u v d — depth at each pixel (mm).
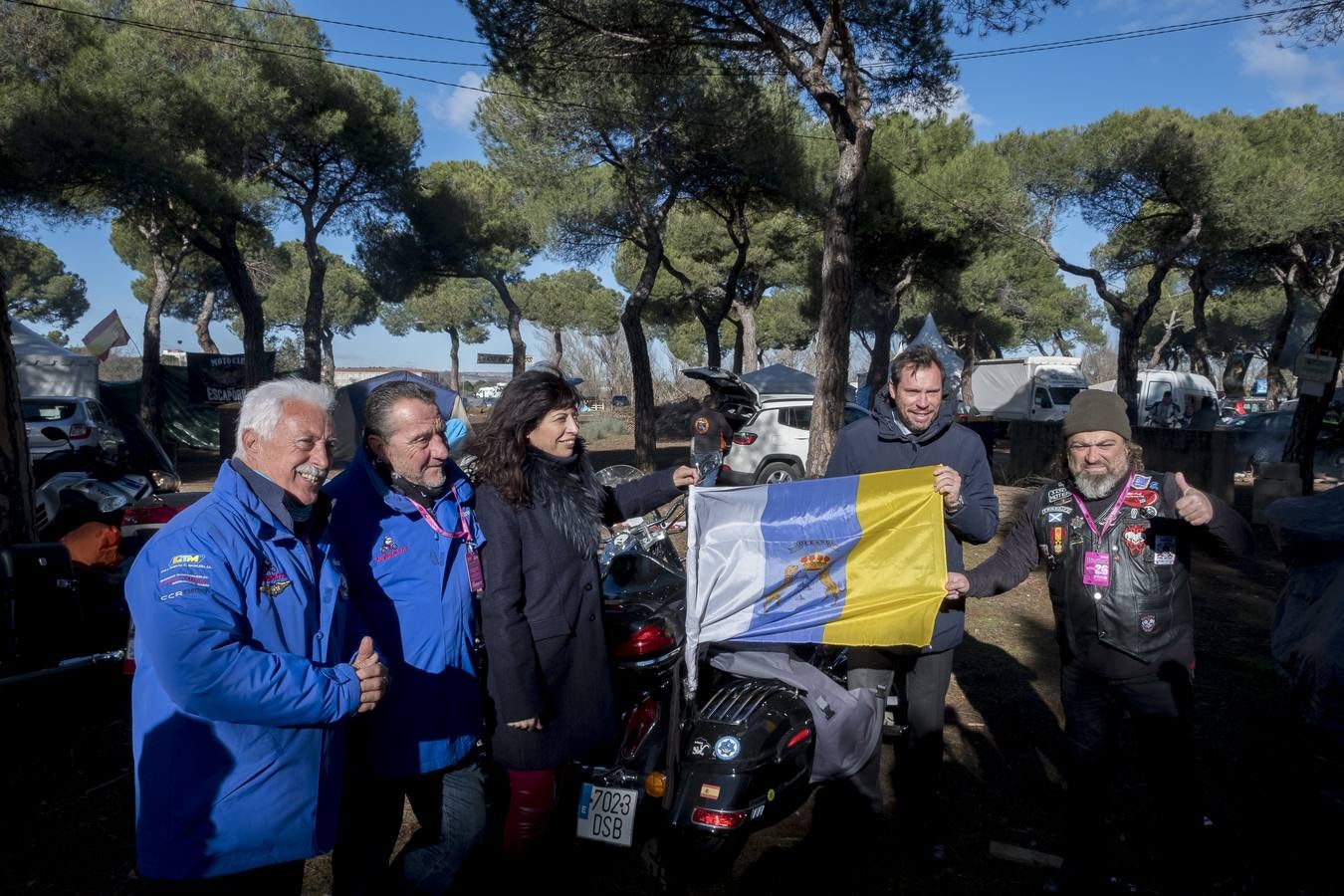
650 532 4270
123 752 4496
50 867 3412
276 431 2162
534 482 2738
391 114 20594
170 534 2014
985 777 4113
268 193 17250
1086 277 21828
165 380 25016
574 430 2826
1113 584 2912
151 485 8469
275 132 17938
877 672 3486
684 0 10961
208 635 1914
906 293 24094
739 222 19094
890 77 12094
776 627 3219
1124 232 23219
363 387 4688
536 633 2721
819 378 10820
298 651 2152
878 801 3455
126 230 28172
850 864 3355
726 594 3211
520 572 2697
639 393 17031
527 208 21500
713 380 12742
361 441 2658
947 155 21859
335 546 2473
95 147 14297
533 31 11602
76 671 4457
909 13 11141
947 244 22047
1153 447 14055
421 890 2578
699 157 16281
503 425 2734
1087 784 3061
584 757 3100
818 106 10898
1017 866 3346
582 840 3129
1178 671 2891
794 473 13773
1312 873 2920
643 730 3283
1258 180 19938
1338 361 11352
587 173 19938
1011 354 45938
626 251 30531
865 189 19594
